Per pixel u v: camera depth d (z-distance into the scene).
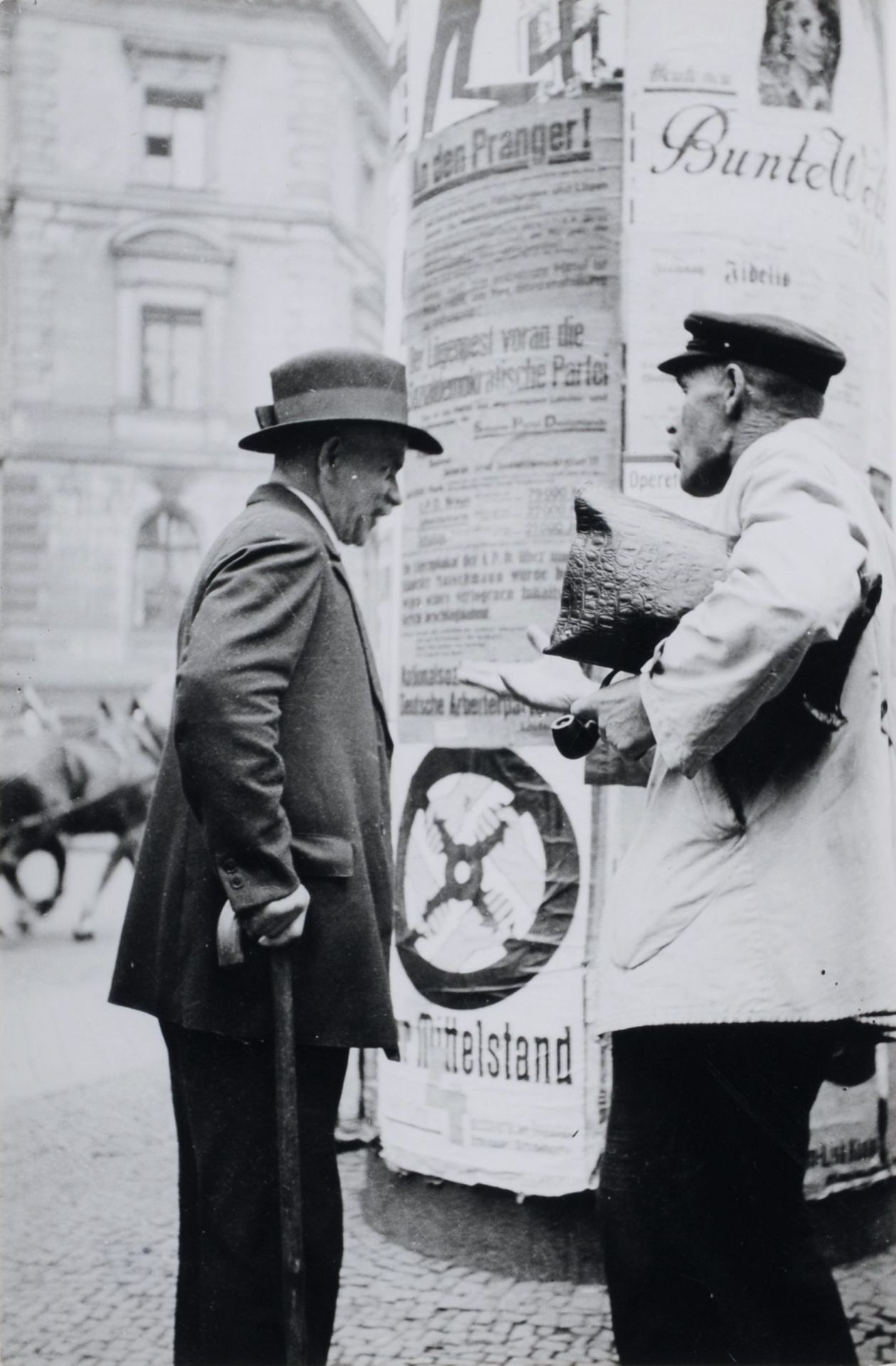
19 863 6.64
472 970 2.88
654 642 2.23
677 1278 2.34
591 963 2.79
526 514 2.87
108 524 8.78
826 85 2.89
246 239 8.29
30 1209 3.17
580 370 2.84
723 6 2.83
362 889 2.26
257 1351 2.24
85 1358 2.55
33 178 8.21
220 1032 2.21
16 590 8.48
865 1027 2.35
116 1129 3.76
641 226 2.82
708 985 2.27
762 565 2.13
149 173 8.35
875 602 2.21
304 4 7.50
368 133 8.05
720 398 2.44
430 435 2.43
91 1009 5.14
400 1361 2.54
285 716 2.22
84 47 7.98
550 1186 2.80
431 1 3.05
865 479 2.93
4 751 7.03
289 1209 2.16
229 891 2.11
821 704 2.22
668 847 2.33
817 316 2.86
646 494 2.80
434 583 2.98
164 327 8.65
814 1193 2.84
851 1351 2.36
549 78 2.88
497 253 2.91
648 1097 2.35
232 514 8.98
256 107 7.92
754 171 2.83
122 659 8.41
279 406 2.40
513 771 2.86
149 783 6.81
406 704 3.03
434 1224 2.90
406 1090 2.97
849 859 2.28
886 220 3.06
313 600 2.21
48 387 8.86
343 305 8.31
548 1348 2.57
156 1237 3.05
